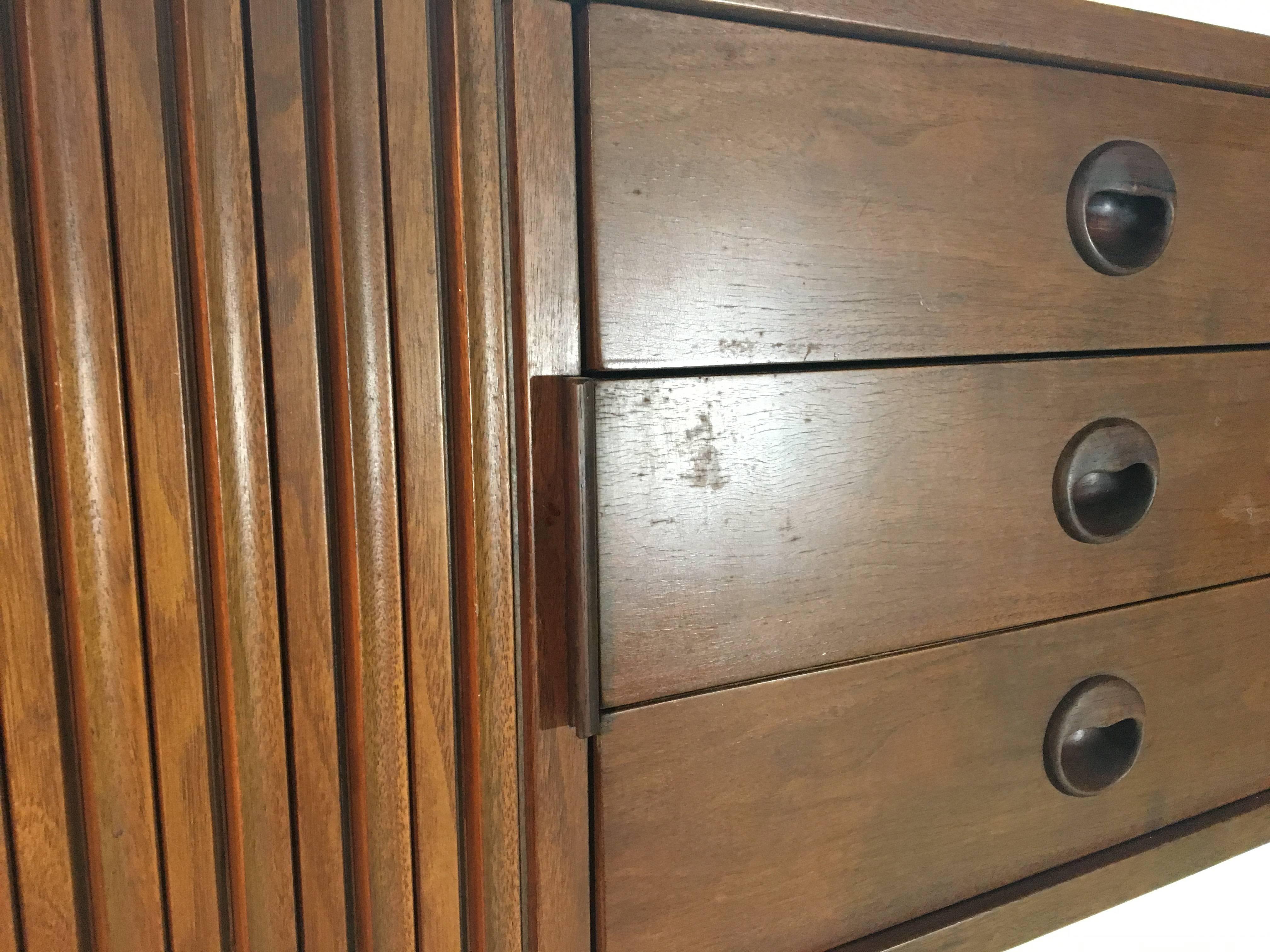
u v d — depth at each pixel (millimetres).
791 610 459
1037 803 560
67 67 309
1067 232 508
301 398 352
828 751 481
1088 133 506
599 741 422
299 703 363
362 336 357
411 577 375
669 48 398
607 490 406
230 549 344
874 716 493
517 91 373
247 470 345
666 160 402
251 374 342
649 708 431
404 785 383
